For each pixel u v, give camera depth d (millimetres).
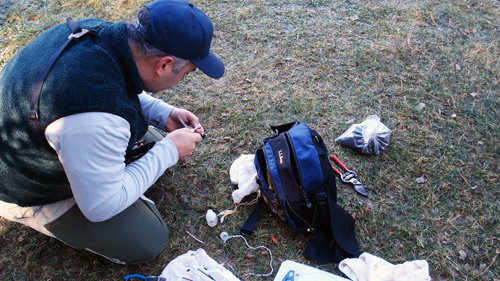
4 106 1186
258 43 3102
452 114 2545
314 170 1760
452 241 1884
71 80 1121
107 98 1159
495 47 3107
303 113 2535
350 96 2672
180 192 2084
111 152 1207
